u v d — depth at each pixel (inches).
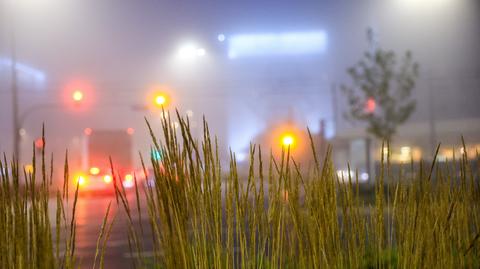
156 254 114.8
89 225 488.4
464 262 127.5
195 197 113.7
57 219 104.3
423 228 118.6
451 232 126.7
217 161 115.6
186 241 110.0
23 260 101.9
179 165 112.3
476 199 134.7
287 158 119.4
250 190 125.0
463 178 129.6
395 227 128.1
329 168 119.6
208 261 114.5
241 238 116.5
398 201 123.7
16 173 105.0
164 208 110.1
